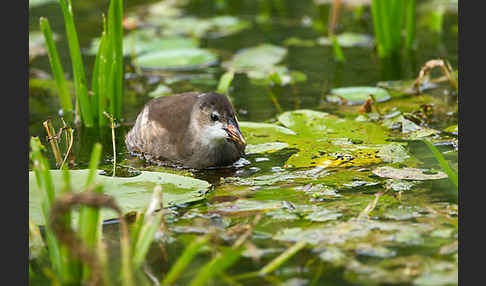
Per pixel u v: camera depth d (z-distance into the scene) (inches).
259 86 621.3
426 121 521.0
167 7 868.6
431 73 635.5
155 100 523.2
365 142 482.6
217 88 609.9
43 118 557.0
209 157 464.8
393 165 433.4
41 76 650.2
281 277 298.7
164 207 378.0
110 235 346.6
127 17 818.2
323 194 390.3
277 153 474.6
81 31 771.4
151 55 691.4
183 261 285.0
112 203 272.4
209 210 374.6
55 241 298.7
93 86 534.3
